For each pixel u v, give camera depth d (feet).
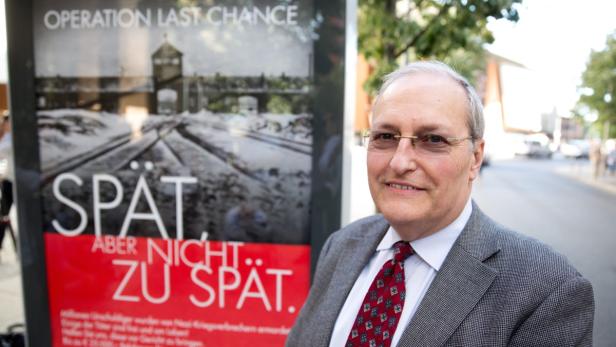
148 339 8.20
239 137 7.51
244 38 7.30
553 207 40.19
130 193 7.89
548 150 127.44
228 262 7.82
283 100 7.34
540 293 3.57
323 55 7.10
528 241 3.98
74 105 7.80
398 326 4.00
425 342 3.71
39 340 8.40
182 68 7.49
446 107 3.88
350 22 7.05
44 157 7.98
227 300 7.91
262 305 7.84
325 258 5.39
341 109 7.15
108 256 8.09
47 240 8.18
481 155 4.24
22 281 8.29
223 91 7.45
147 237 7.96
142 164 7.80
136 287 8.11
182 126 7.63
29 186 8.06
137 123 7.73
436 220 4.02
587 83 73.61
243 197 7.64
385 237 4.75
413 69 4.12
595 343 13.14
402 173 3.92
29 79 7.79
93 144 7.86
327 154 7.28
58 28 7.65
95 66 7.68
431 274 4.11
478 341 3.59
